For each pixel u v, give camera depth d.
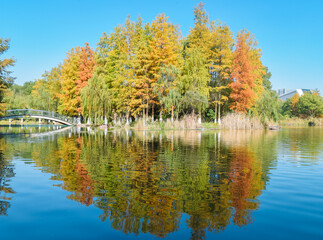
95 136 19.83
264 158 9.09
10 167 7.33
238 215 3.78
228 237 3.09
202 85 36.06
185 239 3.05
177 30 44.78
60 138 17.80
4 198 4.55
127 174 6.43
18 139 16.95
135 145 13.24
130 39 42.84
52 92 54.94
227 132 26.30
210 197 4.62
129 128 33.22
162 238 3.06
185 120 32.69
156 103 35.19
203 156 9.49
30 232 3.26
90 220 3.61
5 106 35.62
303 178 6.09
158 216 3.74
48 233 3.23
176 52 41.31
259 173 6.62
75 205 4.20
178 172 6.68
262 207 4.13
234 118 34.75
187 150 11.22
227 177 6.16
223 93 41.78
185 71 37.16
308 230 3.30
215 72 40.38
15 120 66.44
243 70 37.44
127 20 42.69
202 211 3.94
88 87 36.09
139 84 34.38
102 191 4.96
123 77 36.84
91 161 8.34
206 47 39.06
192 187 5.25
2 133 24.09
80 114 46.66
